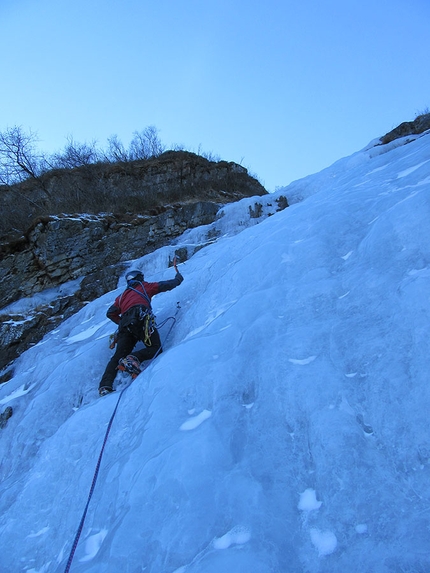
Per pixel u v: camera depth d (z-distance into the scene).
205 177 15.02
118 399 4.06
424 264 3.37
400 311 3.03
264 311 3.88
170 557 2.31
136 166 15.47
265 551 2.15
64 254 9.82
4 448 5.16
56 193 14.09
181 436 3.00
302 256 4.44
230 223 9.78
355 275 3.73
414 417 2.46
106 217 10.48
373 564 1.98
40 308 9.14
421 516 2.08
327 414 2.68
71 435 3.97
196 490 2.56
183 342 4.14
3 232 12.02
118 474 3.08
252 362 3.36
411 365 2.68
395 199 4.48
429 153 5.62
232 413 3.03
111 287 8.92
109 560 2.48
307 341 3.28
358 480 2.34
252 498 2.41
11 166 16.72
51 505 3.53
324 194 6.31
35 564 3.13
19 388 6.38
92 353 5.53
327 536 2.17
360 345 3.01
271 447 2.71
